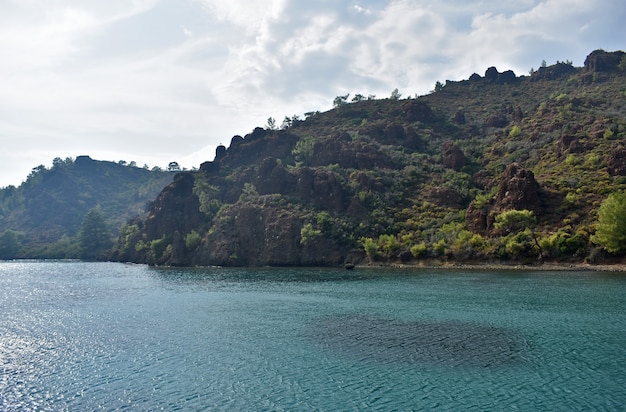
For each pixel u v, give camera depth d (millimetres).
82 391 34906
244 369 39469
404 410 30719
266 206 164750
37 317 64125
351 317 60375
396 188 168000
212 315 63406
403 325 54969
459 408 30828
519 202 125688
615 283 82188
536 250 113312
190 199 190375
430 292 79312
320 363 40781
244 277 116562
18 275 135500
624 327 51062
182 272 136250
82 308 71250
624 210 102438
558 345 44781
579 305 63625
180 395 33844
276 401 32531
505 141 193375
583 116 183750
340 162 191250
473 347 44812
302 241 145375
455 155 182750
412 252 129375
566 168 145750
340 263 140625
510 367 38719
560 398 32062
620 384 34344
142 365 40906
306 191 169625
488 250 118562
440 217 147500
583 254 108562
